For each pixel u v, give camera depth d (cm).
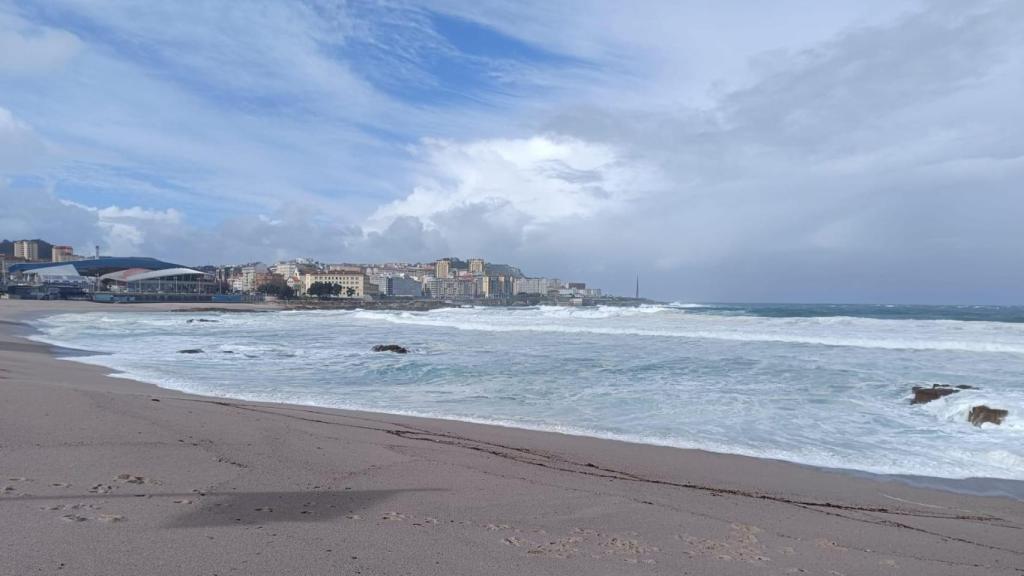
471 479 634
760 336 2502
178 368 1753
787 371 1636
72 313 5478
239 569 363
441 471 660
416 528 468
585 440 916
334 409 1130
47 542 391
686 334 2680
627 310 4938
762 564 441
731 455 854
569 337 2748
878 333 2516
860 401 1253
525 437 920
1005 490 718
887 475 775
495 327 3447
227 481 569
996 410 1050
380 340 2761
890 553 488
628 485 659
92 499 489
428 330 3419
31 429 723
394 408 1172
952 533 555
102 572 348
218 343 2652
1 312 4956
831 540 512
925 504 657
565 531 489
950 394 1197
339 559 391
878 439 963
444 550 424
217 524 447
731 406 1209
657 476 722
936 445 927
